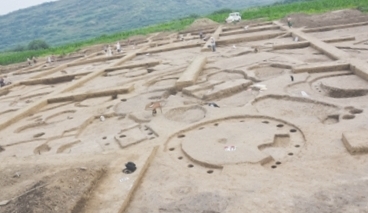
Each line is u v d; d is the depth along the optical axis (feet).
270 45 68.08
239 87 39.06
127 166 21.71
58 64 97.45
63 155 25.99
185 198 18.75
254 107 31.65
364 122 24.85
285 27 88.43
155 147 25.41
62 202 17.76
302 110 30.01
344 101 30.04
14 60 135.54
